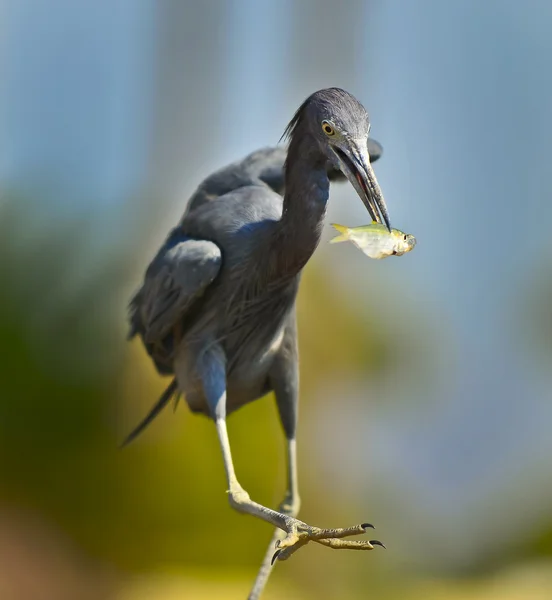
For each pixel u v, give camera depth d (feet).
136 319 26.50
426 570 51.52
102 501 39.45
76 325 39.81
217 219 24.40
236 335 24.35
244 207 24.52
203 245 23.89
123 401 39.99
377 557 47.19
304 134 21.93
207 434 40.57
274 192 25.59
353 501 46.70
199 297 24.22
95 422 39.65
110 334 40.22
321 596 43.39
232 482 22.43
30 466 38.88
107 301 40.37
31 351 39.22
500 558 53.31
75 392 39.42
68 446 39.32
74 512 38.99
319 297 45.39
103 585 37.32
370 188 20.92
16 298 39.34
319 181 22.16
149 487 39.93
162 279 24.18
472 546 53.78
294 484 25.09
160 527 40.14
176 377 25.22
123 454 39.75
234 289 23.97
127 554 39.47
